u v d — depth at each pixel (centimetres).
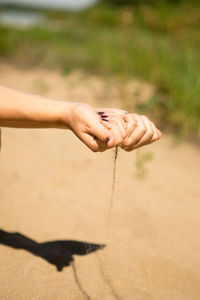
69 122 89
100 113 91
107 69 555
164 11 561
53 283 130
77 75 518
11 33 868
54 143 274
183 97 328
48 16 1958
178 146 290
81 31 1123
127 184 216
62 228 166
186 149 285
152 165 248
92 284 131
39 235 160
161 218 181
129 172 233
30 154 249
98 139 87
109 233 164
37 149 259
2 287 127
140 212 185
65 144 273
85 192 202
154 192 208
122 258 147
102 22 1397
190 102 325
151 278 137
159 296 128
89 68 582
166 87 386
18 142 269
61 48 814
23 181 209
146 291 130
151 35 552
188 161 262
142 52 504
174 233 168
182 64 400
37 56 708
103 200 194
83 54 725
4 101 92
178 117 331
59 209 182
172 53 464
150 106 341
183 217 183
